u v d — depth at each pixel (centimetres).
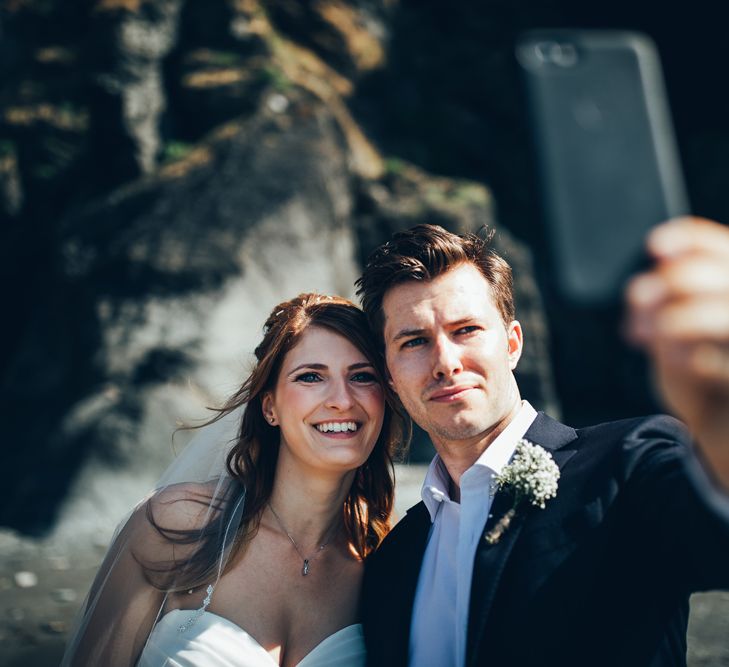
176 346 879
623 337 78
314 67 1233
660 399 76
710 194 1471
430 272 236
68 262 962
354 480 304
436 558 240
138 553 273
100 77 1075
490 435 236
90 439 803
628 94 86
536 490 212
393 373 242
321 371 273
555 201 82
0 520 782
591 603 197
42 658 426
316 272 984
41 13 1122
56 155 1070
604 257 80
